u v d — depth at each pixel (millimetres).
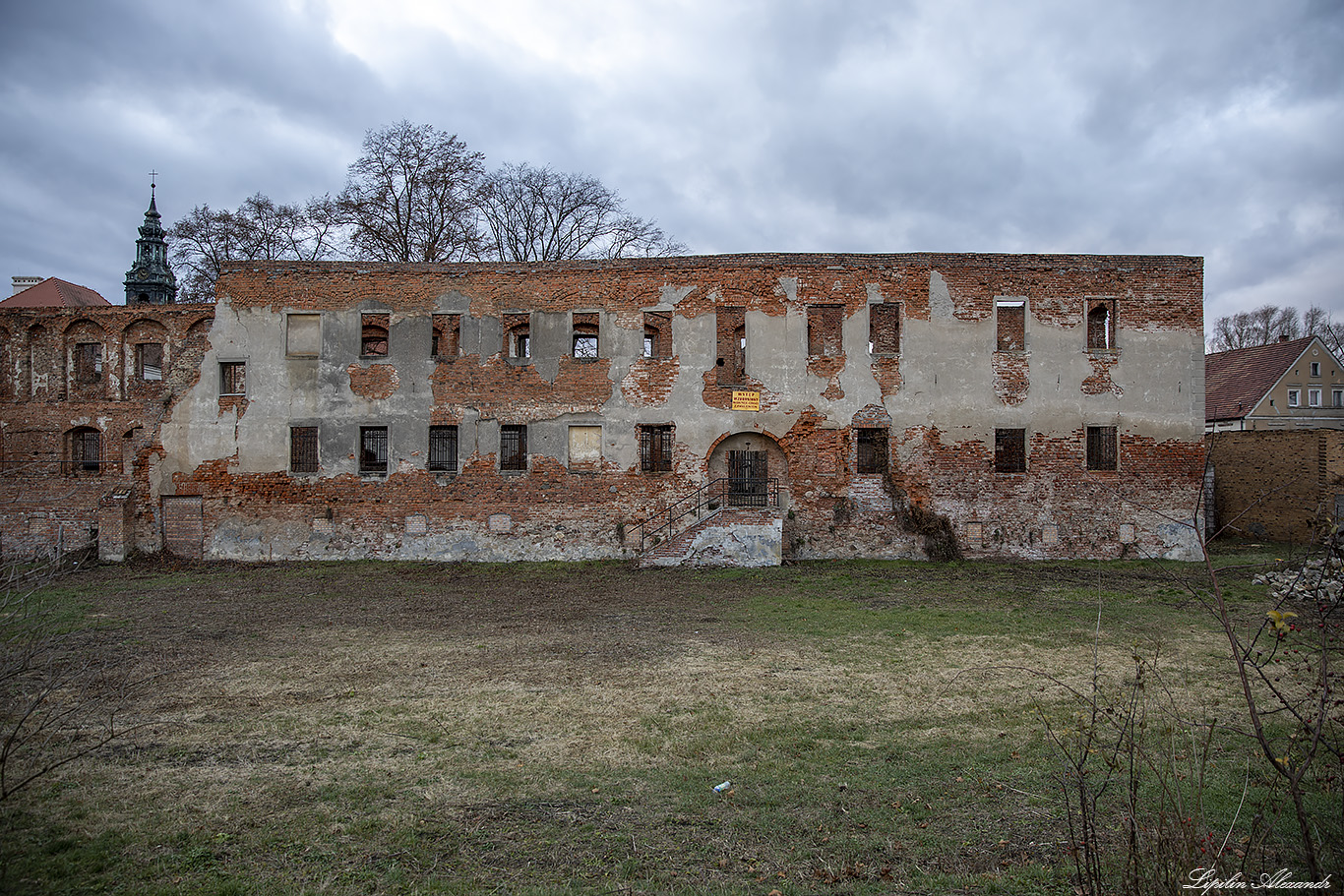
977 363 21094
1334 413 42844
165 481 21266
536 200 33906
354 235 31375
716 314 21141
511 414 21172
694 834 5828
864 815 6094
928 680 9883
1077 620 13422
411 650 11648
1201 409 21250
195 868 5312
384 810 6242
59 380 25516
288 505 21109
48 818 6047
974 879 5109
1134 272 21359
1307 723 5477
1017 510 20953
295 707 8938
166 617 14242
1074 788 6473
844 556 20844
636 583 17672
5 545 23688
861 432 21344
